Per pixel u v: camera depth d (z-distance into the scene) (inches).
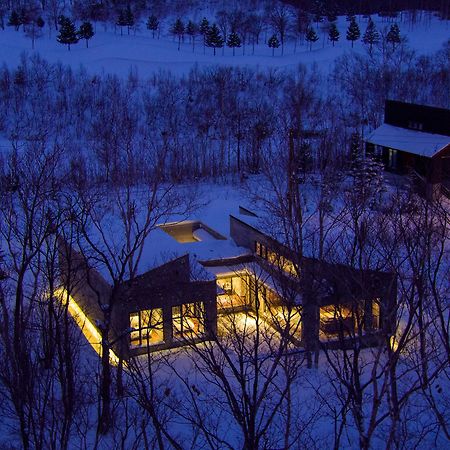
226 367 1048.2
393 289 990.4
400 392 1000.9
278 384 1019.3
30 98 2559.1
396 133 1844.2
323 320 1034.1
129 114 2509.8
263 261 1195.3
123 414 946.7
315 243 1110.4
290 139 1135.6
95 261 1141.7
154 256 1155.3
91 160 1902.1
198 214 1675.7
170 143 2285.9
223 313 1180.5
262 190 1739.7
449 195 1550.2
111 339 1106.1
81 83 2701.8
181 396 992.2
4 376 863.1
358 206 1387.8
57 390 956.6
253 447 708.7
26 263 900.0
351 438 933.8
